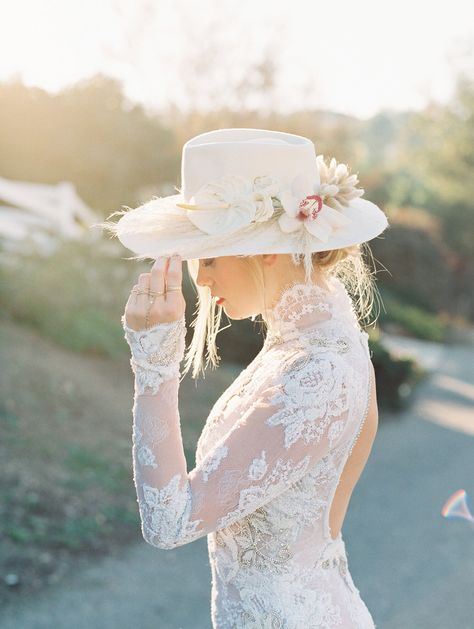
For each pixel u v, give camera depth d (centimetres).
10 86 2108
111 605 436
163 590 462
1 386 727
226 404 174
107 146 2109
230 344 1218
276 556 168
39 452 623
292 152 174
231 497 155
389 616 460
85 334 938
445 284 2873
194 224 172
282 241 169
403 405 1272
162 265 160
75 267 988
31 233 1047
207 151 174
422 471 843
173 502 152
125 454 673
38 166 2111
